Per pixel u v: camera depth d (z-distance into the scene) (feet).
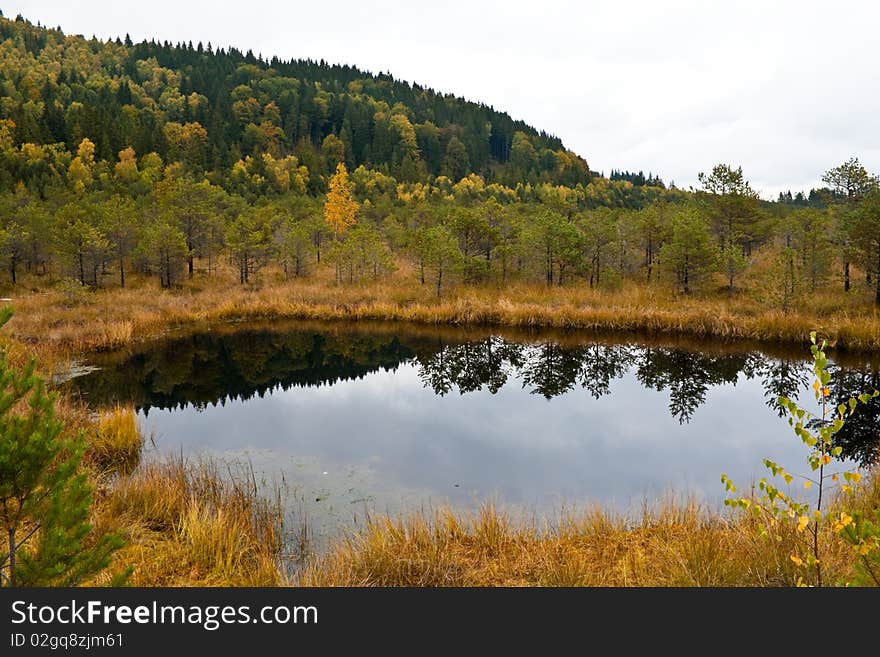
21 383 12.53
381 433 37.65
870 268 65.21
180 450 33.42
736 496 26.16
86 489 12.37
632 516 23.77
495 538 20.88
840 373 50.29
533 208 161.68
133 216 108.17
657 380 51.47
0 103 339.77
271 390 50.01
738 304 71.92
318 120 534.78
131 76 583.99
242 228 106.63
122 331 64.75
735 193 90.43
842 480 26.68
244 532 21.70
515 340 68.44
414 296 88.84
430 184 423.23
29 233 98.78
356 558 18.86
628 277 93.50
